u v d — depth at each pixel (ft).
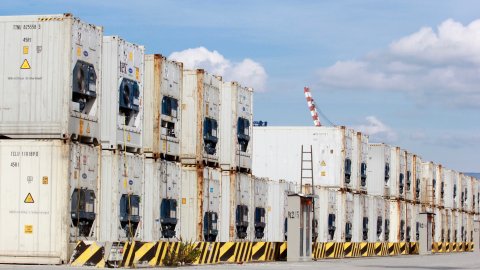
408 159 222.07
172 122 107.04
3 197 86.33
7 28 87.92
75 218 86.58
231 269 95.09
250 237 129.08
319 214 160.97
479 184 305.12
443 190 257.96
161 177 102.68
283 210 142.61
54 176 85.40
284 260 134.62
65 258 85.20
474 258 172.86
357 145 180.14
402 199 214.69
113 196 92.17
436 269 114.73
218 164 120.37
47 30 87.04
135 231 96.99
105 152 92.63
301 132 169.48
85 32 89.15
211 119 117.91
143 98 100.32
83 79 88.63
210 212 115.75
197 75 114.62
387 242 195.11
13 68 87.66
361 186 183.21
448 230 261.44
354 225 177.88
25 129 87.25
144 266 91.71
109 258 86.22
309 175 169.68
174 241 105.91
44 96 86.89
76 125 87.56
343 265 120.67
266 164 169.89
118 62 95.04
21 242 85.92
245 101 129.29
